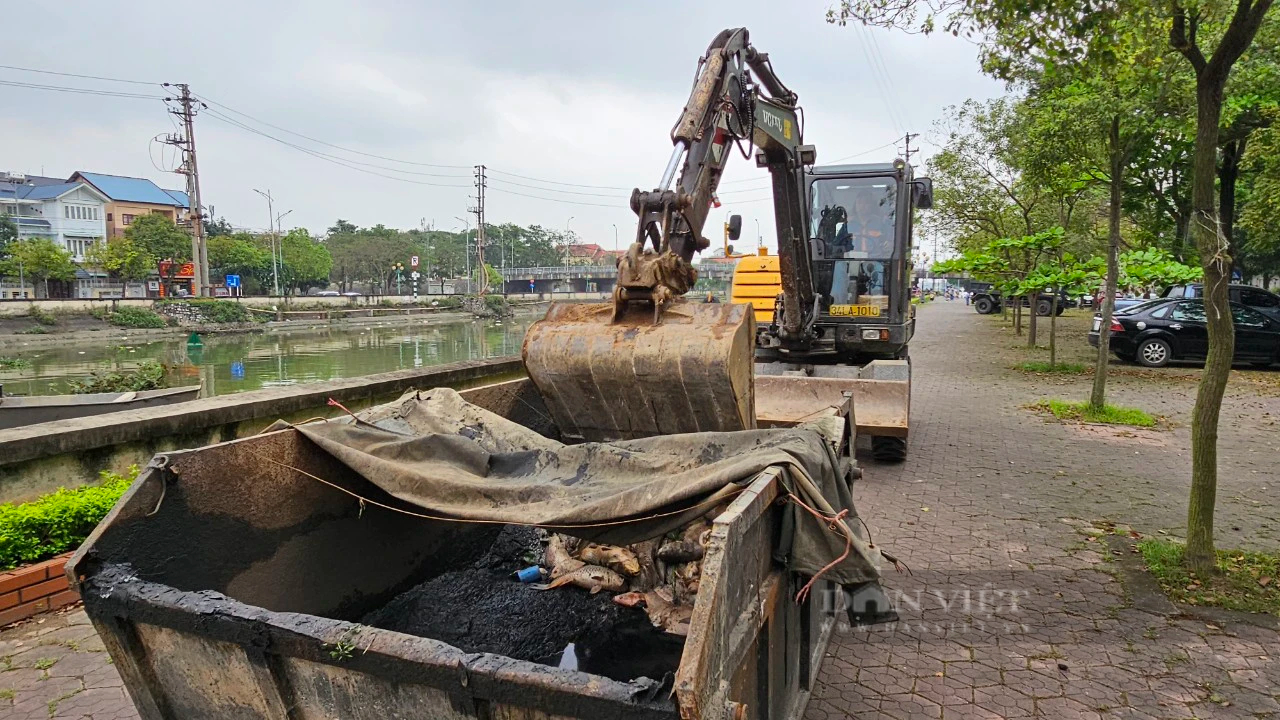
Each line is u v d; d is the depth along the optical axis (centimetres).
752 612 228
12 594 426
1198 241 500
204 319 4425
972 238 2062
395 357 3088
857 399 774
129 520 259
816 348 922
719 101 529
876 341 900
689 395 433
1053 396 1243
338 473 357
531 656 329
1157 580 502
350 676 204
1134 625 443
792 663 304
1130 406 1142
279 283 7075
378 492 377
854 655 412
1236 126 1538
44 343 3569
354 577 360
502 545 455
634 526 297
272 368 2652
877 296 906
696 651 173
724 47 545
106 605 232
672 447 335
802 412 786
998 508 656
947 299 7412
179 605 221
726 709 186
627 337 445
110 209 6688
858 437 909
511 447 391
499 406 504
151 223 5675
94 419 530
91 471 519
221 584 291
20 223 6050
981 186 1842
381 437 360
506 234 11231
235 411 588
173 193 7488
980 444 905
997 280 1329
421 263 9100
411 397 422
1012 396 1249
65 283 5328
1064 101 1010
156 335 4016
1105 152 1030
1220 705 362
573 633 347
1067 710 359
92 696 354
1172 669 395
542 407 556
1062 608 465
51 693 356
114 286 5766
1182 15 477
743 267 1118
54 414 747
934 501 677
